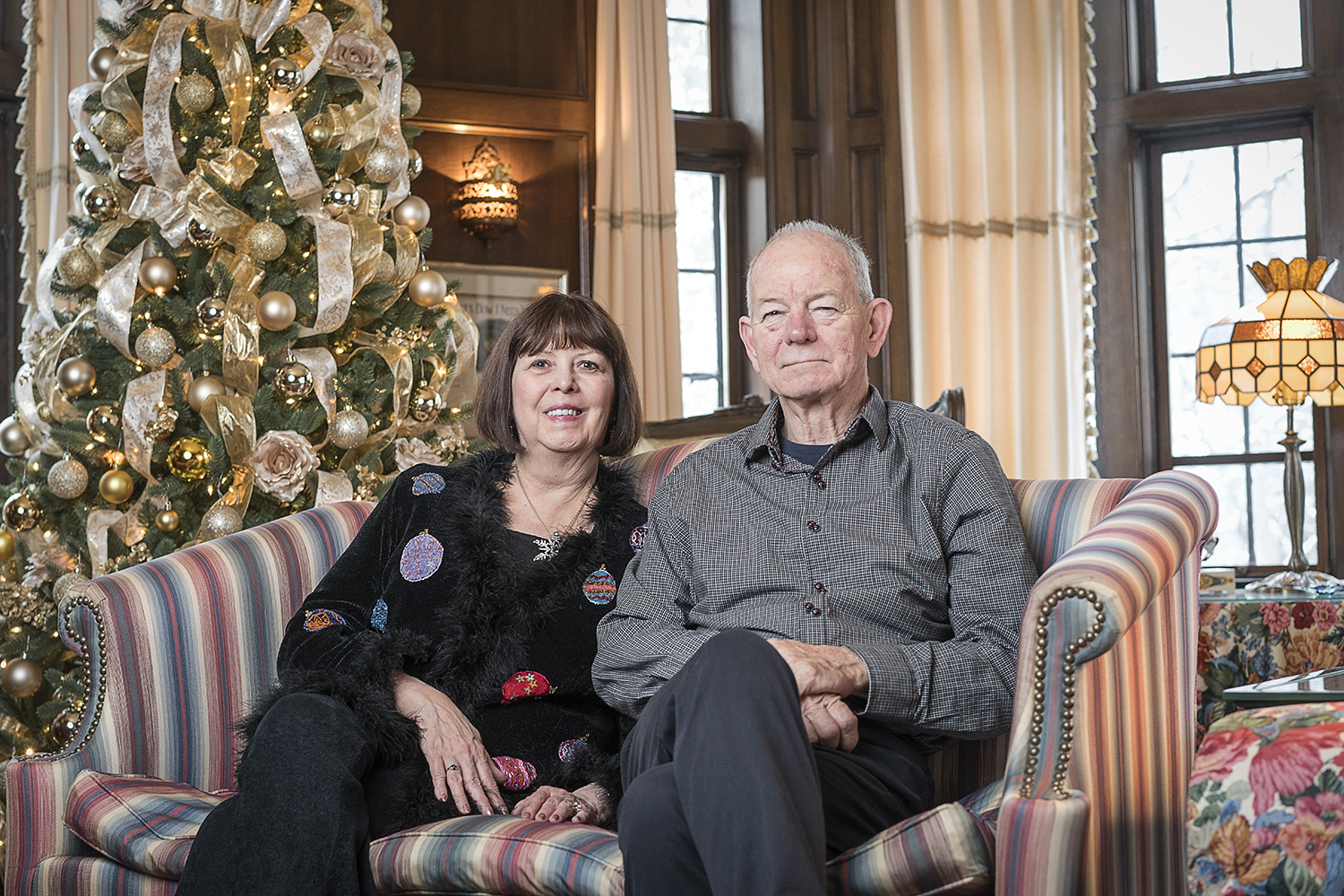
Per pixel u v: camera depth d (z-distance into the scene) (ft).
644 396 16.66
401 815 5.56
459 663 6.19
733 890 4.13
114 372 9.96
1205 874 4.09
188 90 9.92
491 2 17.01
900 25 17.79
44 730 9.87
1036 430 17.13
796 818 4.17
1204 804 4.14
